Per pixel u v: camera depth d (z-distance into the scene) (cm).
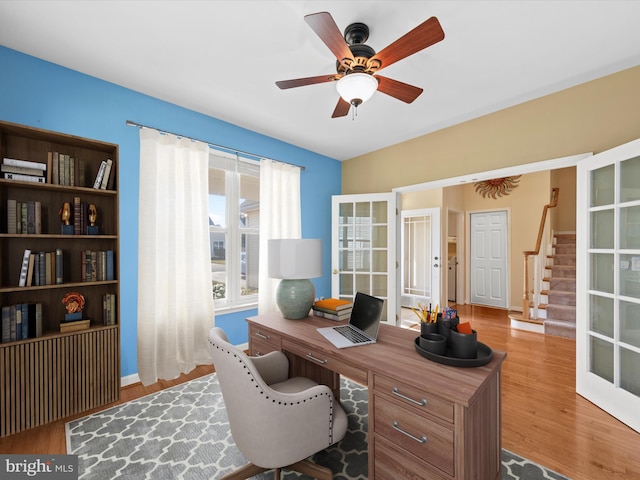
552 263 509
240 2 162
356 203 417
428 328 152
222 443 183
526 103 274
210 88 255
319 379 211
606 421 206
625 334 209
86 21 178
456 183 331
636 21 173
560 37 188
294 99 272
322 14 125
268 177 352
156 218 265
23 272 193
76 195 228
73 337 208
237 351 125
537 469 161
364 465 164
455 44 195
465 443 104
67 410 204
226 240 334
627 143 202
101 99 244
